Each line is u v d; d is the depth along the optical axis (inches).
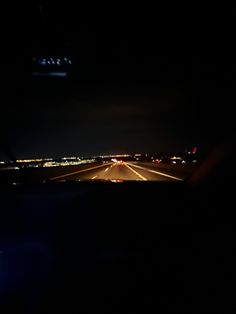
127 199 244.2
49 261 151.3
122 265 147.6
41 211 221.9
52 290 129.9
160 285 132.0
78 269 144.1
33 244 168.6
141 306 120.0
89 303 122.2
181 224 189.3
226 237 169.5
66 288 130.9
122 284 133.1
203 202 223.9
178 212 210.4
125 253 157.5
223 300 122.5
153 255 155.5
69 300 124.2
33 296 127.0
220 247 160.2
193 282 134.3
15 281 136.4
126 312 116.8
